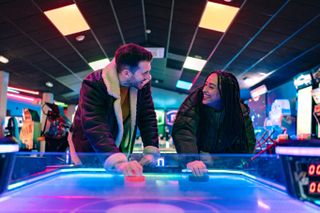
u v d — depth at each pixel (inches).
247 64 348.2
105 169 44.7
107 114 57.4
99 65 400.2
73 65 386.9
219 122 61.1
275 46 276.4
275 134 258.1
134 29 317.1
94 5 237.1
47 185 36.8
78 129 60.2
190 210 26.1
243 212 25.8
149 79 57.7
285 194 31.2
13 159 31.3
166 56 405.4
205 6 229.8
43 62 356.2
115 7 251.4
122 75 55.5
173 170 44.8
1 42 282.0
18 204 27.7
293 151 29.7
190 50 354.0
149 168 45.4
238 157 43.7
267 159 36.4
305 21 217.0
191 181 40.2
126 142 65.4
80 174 45.1
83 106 55.0
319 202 28.2
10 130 246.4
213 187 36.1
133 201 28.6
